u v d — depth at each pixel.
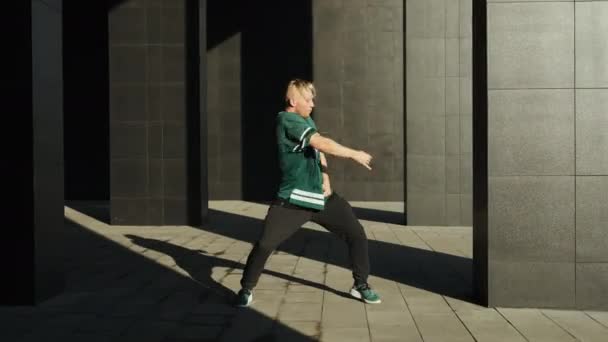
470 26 9.62
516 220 4.28
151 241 7.94
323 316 4.10
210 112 14.98
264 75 14.90
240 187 14.98
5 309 4.32
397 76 14.65
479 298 4.52
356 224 4.46
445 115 9.70
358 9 14.65
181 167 9.81
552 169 4.25
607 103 4.21
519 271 4.29
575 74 4.23
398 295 4.75
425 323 3.91
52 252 4.74
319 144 4.01
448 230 9.22
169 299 4.62
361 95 14.70
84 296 4.73
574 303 4.26
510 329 3.76
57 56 4.89
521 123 4.25
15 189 4.45
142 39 9.84
